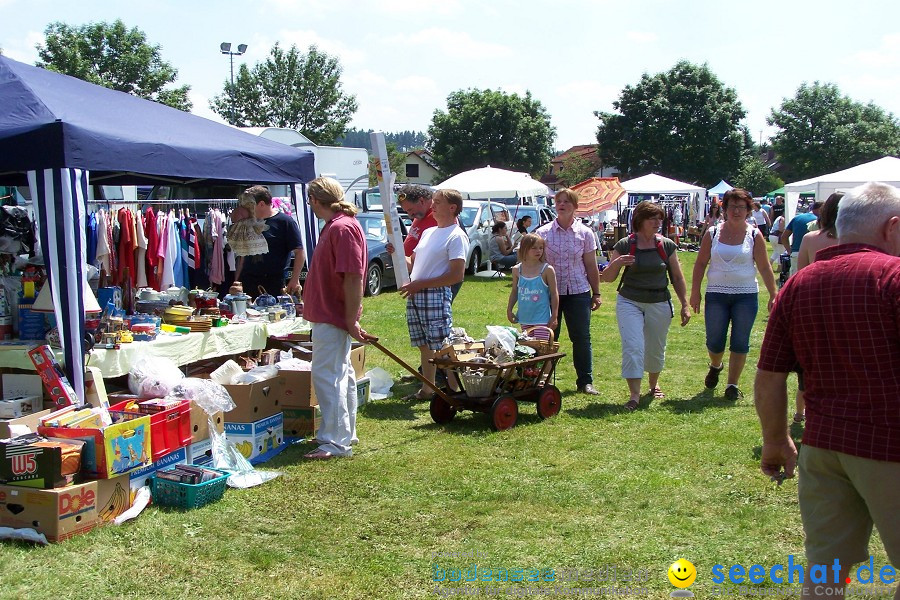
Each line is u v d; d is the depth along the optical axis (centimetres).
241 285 685
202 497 434
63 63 3506
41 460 385
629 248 659
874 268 245
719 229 682
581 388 722
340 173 2006
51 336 489
